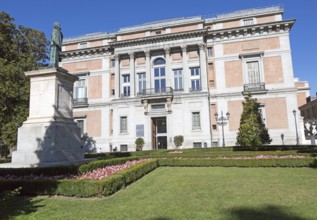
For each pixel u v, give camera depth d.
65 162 11.77
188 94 34.44
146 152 23.86
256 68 34.28
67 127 12.81
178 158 16.48
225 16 37.34
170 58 36.88
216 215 5.54
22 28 24.83
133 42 37.50
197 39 35.41
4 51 20.34
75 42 43.06
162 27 37.88
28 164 11.33
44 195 7.85
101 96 40.19
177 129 34.22
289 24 33.06
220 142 33.59
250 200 6.77
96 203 6.77
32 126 12.23
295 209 5.86
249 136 22.78
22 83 19.67
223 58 35.44
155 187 8.95
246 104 24.62
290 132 31.70
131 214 5.74
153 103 35.69
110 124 39.12
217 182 9.58
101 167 11.28
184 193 7.83
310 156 15.21
